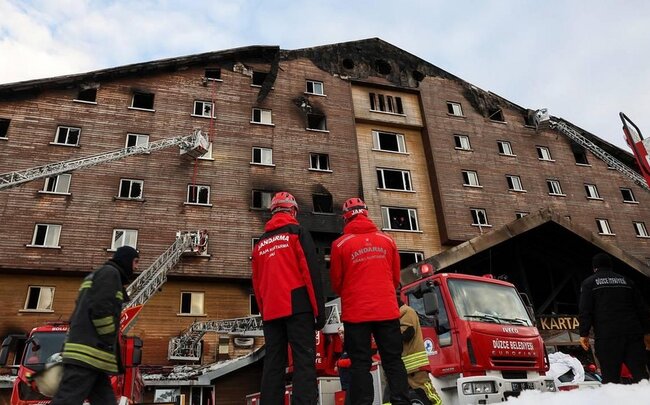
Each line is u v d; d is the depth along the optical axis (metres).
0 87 25.02
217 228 25.78
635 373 5.57
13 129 24.88
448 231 30.06
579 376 10.02
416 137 33.97
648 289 16.80
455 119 34.88
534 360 7.88
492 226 31.52
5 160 24.08
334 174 29.64
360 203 4.98
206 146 26.59
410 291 8.41
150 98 28.95
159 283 22.94
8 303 21.75
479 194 32.38
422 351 6.34
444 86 36.16
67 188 24.52
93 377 4.14
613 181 37.38
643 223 36.38
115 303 4.32
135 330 22.81
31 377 4.20
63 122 25.94
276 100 30.89
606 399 3.32
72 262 22.92
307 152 29.81
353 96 33.41
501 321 8.02
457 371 7.34
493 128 35.78
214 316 24.28
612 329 5.72
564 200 34.81
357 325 4.27
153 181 25.83
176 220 25.34
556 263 17.59
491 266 16.44
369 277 4.39
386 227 29.80
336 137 31.00
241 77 30.97
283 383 4.04
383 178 31.36
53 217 23.53
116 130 26.70
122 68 27.86
